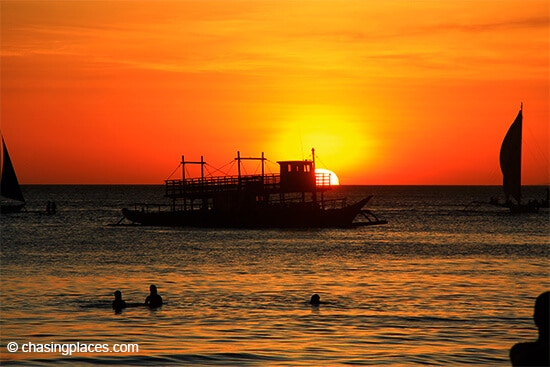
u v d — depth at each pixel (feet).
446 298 217.56
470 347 146.61
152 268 307.17
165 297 219.20
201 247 418.72
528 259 353.31
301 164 557.74
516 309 196.24
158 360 133.08
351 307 199.62
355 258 354.95
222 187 566.77
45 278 268.62
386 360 134.00
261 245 434.30
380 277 275.80
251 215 560.20
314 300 205.57
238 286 247.70
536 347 53.21
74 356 136.36
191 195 581.53
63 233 545.85
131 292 231.91
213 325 171.53
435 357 136.67
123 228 600.80
